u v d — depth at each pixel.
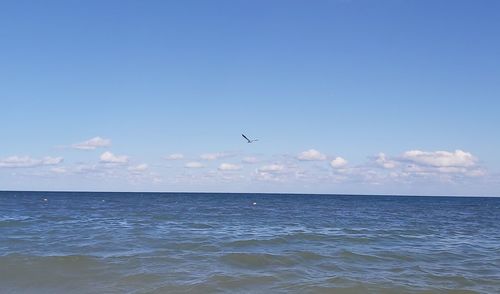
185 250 22.67
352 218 53.34
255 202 115.00
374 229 37.75
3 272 17.17
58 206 72.19
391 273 18.11
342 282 16.03
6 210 58.00
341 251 23.17
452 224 46.53
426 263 20.80
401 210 79.62
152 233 30.38
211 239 27.41
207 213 58.38
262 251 22.73
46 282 15.84
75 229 32.47
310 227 39.12
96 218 45.03
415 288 15.52
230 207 80.50
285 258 20.62
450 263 21.02
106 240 26.03
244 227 37.97
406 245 27.11
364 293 14.73
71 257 19.73
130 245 24.14
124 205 81.88
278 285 15.55
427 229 39.22
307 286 15.41
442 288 15.64
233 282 15.83
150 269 17.81
